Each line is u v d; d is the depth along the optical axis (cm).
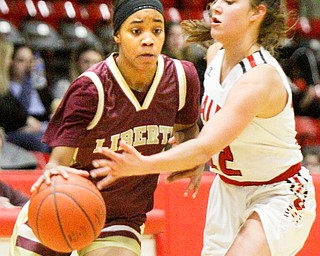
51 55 1441
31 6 1595
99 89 575
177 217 824
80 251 616
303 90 1535
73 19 1606
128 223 622
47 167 570
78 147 588
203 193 834
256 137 593
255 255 580
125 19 568
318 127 1490
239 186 628
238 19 585
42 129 1173
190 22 657
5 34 1340
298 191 612
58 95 1280
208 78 618
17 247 605
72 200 533
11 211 737
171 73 604
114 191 602
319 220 842
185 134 651
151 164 499
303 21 1842
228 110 543
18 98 1205
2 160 1022
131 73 581
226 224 634
